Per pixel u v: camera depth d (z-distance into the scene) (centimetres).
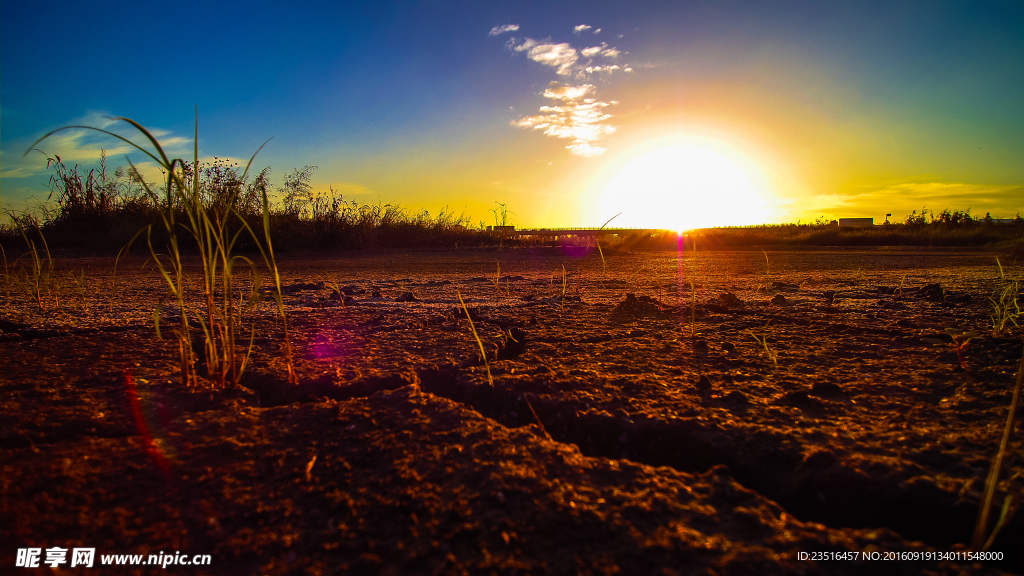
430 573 95
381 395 178
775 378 199
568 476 125
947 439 142
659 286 502
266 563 98
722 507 114
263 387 193
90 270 657
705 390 185
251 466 130
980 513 110
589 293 450
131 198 1080
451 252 1142
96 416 158
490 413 179
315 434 148
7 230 1019
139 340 254
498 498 115
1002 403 169
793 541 102
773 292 449
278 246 1066
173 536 105
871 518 117
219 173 724
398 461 132
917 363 216
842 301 389
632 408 167
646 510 112
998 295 408
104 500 116
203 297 410
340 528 107
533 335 276
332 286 486
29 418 155
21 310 336
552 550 100
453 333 279
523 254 1100
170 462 132
